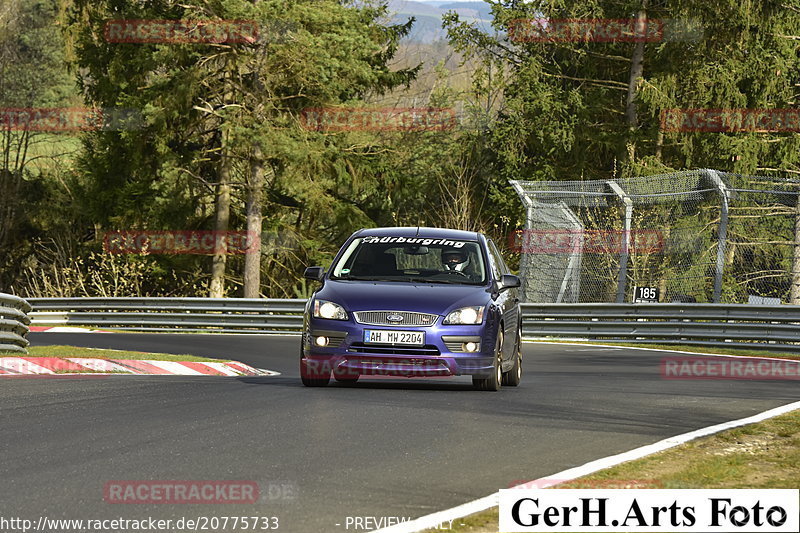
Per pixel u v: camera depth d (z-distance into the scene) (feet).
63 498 73.87
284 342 289.53
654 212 353.31
